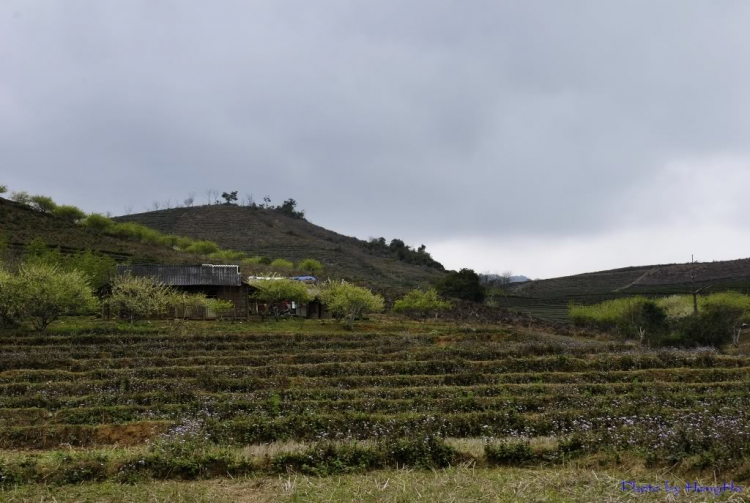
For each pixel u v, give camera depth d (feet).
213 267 193.16
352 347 135.23
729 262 393.50
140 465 46.16
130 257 269.44
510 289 422.00
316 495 38.34
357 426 62.95
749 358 113.70
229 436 60.23
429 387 90.89
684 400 79.05
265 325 168.04
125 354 115.85
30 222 281.54
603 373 101.60
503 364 109.09
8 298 133.28
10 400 80.43
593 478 40.63
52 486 42.39
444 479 41.52
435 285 310.04
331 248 467.93
